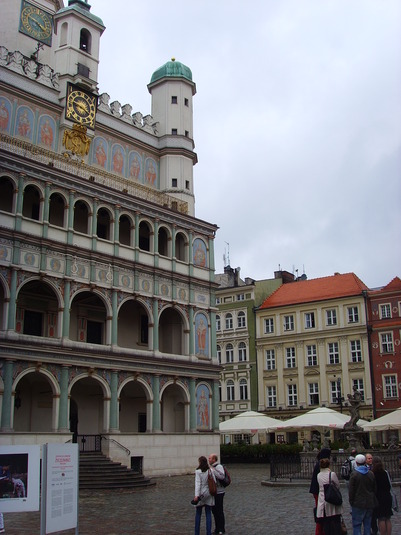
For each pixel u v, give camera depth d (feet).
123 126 161.27
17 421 126.62
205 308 159.02
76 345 125.08
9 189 130.21
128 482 107.65
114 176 148.66
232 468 161.58
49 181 127.95
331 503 42.22
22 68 139.64
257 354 242.78
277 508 73.10
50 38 160.35
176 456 140.36
